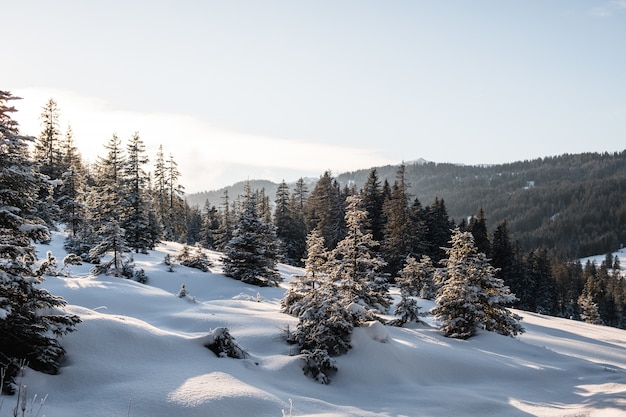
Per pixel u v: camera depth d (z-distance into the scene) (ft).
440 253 185.37
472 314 67.51
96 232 130.00
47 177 33.88
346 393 41.78
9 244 31.30
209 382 33.37
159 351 38.83
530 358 59.62
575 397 43.19
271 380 39.58
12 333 31.04
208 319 55.21
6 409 25.43
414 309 74.74
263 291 104.37
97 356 35.58
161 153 207.82
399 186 173.58
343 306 50.62
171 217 209.67
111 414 27.66
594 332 103.81
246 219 116.06
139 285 72.64
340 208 183.42
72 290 62.23
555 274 325.01
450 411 37.24
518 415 36.58
